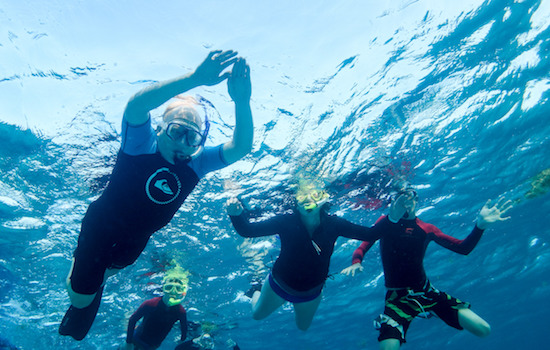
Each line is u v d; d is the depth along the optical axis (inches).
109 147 369.7
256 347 924.6
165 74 349.4
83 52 333.7
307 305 233.0
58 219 427.8
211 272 562.9
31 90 332.2
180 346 521.3
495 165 549.3
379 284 740.7
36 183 386.0
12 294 515.5
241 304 665.6
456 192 578.2
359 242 571.5
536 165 581.3
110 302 555.2
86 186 395.2
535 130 515.2
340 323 892.0
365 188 472.4
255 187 439.5
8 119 335.0
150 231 140.5
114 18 329.7
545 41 422.3
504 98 458.0
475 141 490.9
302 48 380.2
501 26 405.4
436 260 743.7
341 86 398.9
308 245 212.8
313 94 397.1
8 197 389.7
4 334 582.9
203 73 118.9
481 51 415.2
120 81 346.0
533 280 1075.9
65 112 346.3
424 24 392.2
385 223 228.8
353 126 419.2
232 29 354.6
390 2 382.3
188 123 131.6
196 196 441.4
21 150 359.6
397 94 415.2
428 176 518.9
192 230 478.0
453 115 450.6
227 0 343.9
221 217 474.0
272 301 236.2
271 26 364.5
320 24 376.2
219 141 374.3
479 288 995.9
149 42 341.1
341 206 495.5
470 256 771.4
